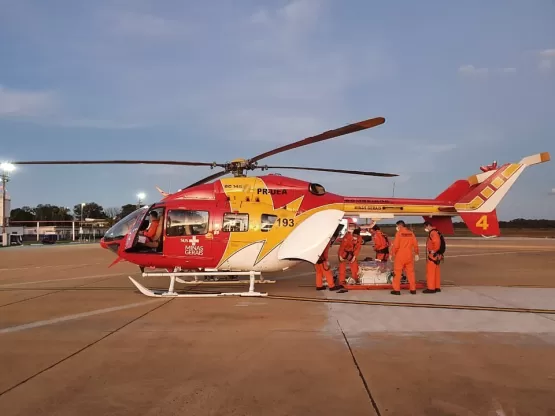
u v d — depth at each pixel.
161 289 10.49
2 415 3.30
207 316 7.02
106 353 4.95
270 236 9.15
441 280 11.94
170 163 9.23
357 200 9.89
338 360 4.62
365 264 10.46
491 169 10.83
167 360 4.67
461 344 5.24
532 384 3.91
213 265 9.29
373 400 3.56
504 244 36.84
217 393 3.73
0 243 51.25
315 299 8.63
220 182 9.52
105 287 10.84
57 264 18.75
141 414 3.33
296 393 3.72
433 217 10.84
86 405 3.49
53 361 4.66
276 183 9.48
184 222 9.21
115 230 9.77
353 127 7.18
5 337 5.69
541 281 11.67
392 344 5.26
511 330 5.95
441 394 3.69
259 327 6.21
